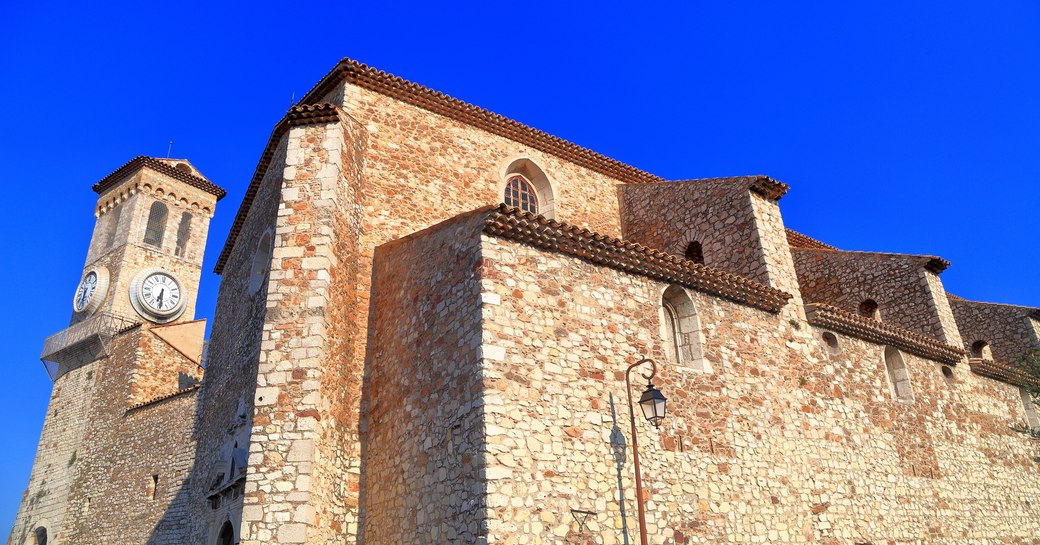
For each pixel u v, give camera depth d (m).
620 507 12.32
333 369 13.62
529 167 20.61
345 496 13.47
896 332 19.83
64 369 34.06
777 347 16.77
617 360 13.62
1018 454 21.94
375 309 15.54
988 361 22.53
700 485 13.63
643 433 13.32
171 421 26.16
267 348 13.14
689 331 15.35
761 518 14.28
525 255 13.25
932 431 19.52
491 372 11.79
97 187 49.56
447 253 13.71
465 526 11.16
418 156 18.08
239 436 14.15
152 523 24.66
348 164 15.86
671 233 20.83
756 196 19.23
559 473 11.85
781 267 18.47
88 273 45.09
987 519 19.45
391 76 18.06
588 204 21.44
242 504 12.71
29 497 31.06
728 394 15.08
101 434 29.48
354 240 15.61
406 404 13.47
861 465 16.98
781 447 15.46
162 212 47.22
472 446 11.47
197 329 33.56
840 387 17.70
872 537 16.23
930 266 23.17
